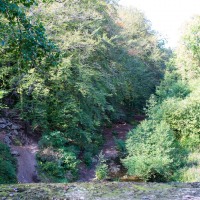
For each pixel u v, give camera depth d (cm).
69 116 1180
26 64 562
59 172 1037
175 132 1402
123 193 462
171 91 1739
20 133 1157
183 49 1797
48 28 1102
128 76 1870
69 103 1182
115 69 1598
